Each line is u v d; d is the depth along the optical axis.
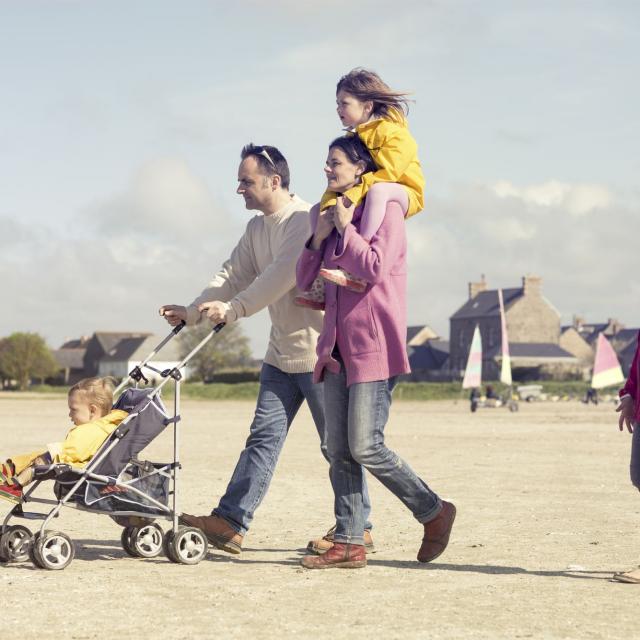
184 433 25.31
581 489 11.65
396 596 5.40
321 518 8.88
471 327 139.25
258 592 5.51
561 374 106.94
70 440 6.43
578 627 4.68
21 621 4.79
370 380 6.09
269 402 6.97
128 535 6.72
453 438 23.95
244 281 7.33
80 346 199.62
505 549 7.14
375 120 6.15
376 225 6.00
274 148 7.02
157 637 4.47
